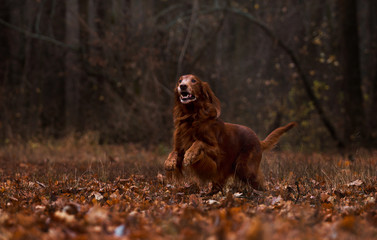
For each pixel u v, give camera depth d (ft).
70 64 63.57
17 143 45.44
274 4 58.03
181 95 17.48
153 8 56.18
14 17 59.16
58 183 20.53
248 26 85.10
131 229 11.10
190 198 16.21
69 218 12.08
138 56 48.19
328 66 55.16
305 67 54.44
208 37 52.24
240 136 18.63
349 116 45.57
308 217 12.43
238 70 72.13
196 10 48.49
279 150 30.19
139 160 34.17
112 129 49.80
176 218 12.22
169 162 17.65
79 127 53.06
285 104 54.85
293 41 55.77
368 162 26.03
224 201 15.42
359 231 10.89
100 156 37.65
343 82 46.96
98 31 51.03
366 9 70.03
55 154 40.14
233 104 61.46
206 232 10.29
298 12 57.82
